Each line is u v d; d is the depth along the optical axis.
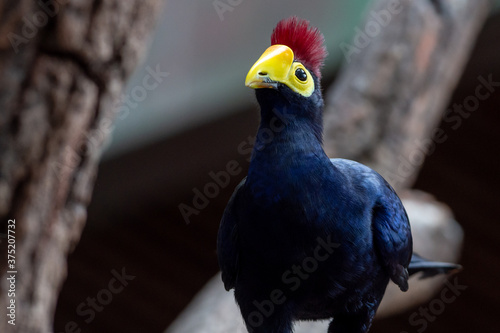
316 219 5.03
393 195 5.74
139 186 11.66
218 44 11.50
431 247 8.87
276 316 5.42
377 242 5.51
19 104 5.40
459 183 13.15
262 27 11.66
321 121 5.39
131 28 5.73
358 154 8.83
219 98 11.17
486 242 13.66
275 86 5.08
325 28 11.29
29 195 5.53
